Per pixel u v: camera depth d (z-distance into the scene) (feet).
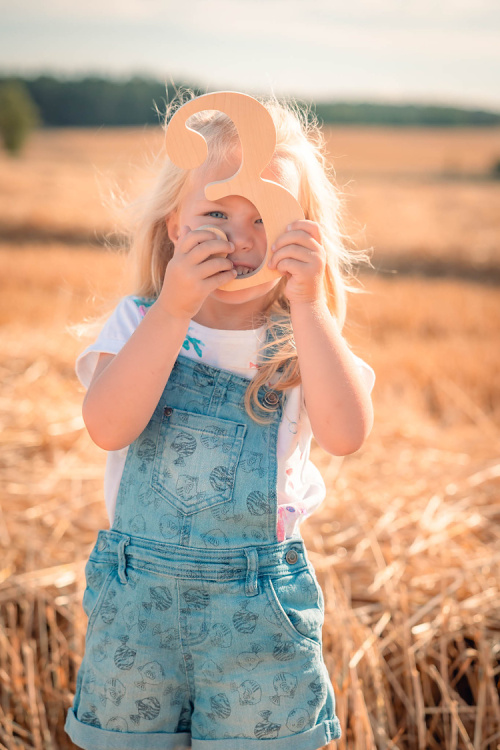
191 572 4.43
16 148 151.53
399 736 6.93
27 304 29.30
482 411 18.39
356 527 9.58
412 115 238.27
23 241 53.62
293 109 5.65
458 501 10.53
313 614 4.64
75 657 7.29
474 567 8.80
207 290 4.18
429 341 26.37
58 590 8.20
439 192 92.32
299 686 4.50
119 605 4.52
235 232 4.34
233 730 4.47
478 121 239.09
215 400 4.71
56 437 12.01
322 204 5.03
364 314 29.71
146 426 4.74
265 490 4.54
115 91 215.72
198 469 4.55
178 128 4.02
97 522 9.59
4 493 10.12
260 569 4.51
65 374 15.35
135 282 5.25
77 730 4.66
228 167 4.51
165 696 4.53
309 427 5.02
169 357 4.31
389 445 12.69
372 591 8.35
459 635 7.75
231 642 4.42
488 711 7.18
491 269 48.39
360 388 4.45
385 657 7.74
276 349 4.84
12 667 7.11
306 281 4.26
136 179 6.06
